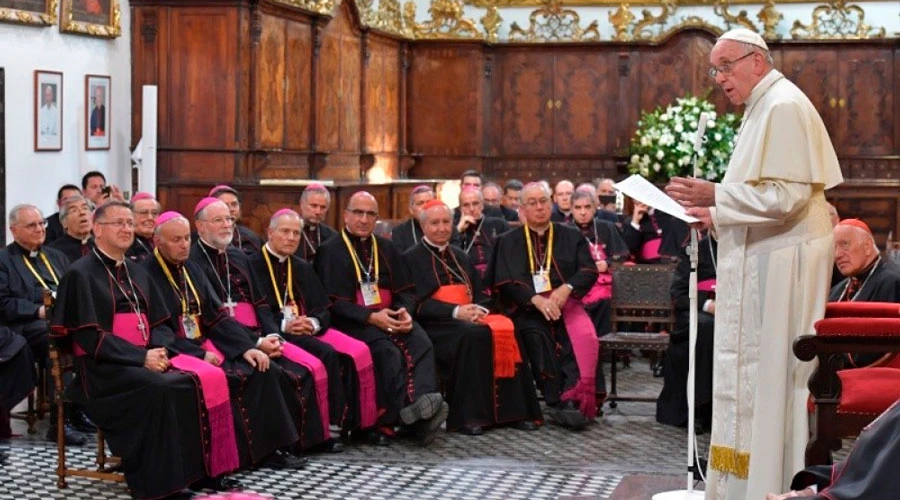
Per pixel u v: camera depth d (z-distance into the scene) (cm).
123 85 1392
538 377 966
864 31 1977
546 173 2053
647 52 2020
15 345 853
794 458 584
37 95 1239
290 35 1551
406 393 891
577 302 987
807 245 576
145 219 992
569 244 992
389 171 1964
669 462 848
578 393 955
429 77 2033
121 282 760
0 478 769
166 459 724
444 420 892
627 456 866
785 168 564
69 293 741
